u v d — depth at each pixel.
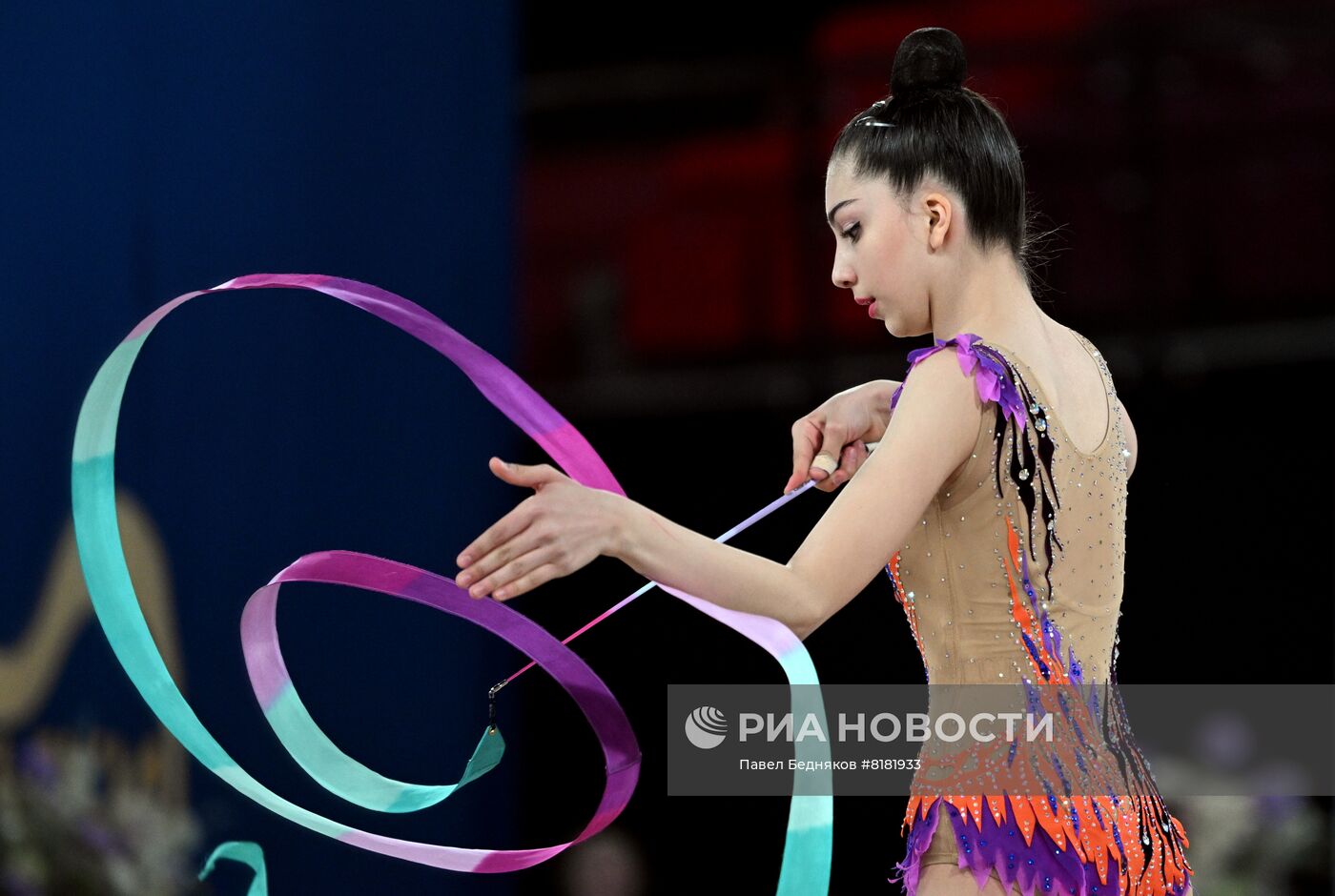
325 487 10.60
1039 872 5.51
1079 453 5.82
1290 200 16.45
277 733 6.18
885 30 18.64
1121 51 16.53
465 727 11.29
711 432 16.91
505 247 11.68
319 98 10.59
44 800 9.72
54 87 9.84
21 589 9.73
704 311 18.12
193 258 10.14
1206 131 16.69
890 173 5.91
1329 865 13.88
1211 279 16.48
